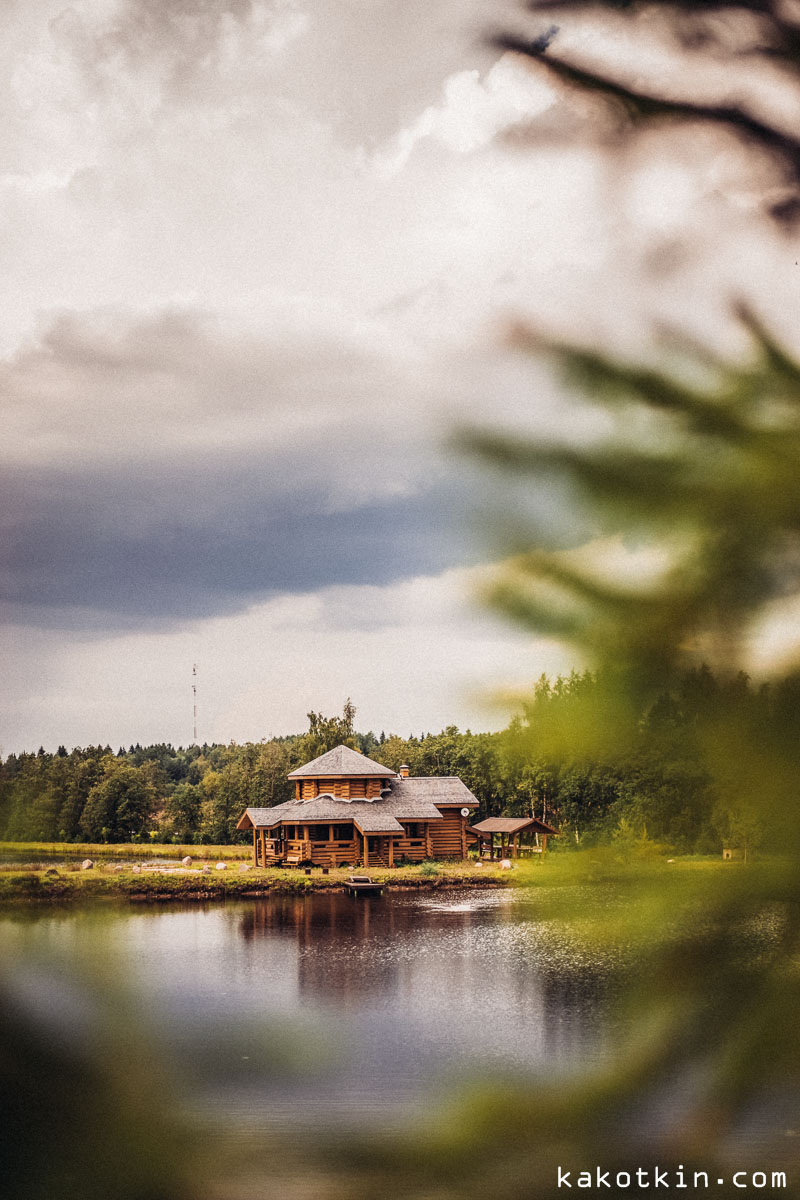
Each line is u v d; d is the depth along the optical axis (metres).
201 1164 1.32
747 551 1.30
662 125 1.40
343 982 16.98
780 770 1.28
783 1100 1.25
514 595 1.29
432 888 54.00
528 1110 1.28
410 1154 1.25
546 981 1.49
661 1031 1.33
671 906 1.36
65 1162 1.32
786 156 1.40
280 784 94.19
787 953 1.31
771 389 1.33
